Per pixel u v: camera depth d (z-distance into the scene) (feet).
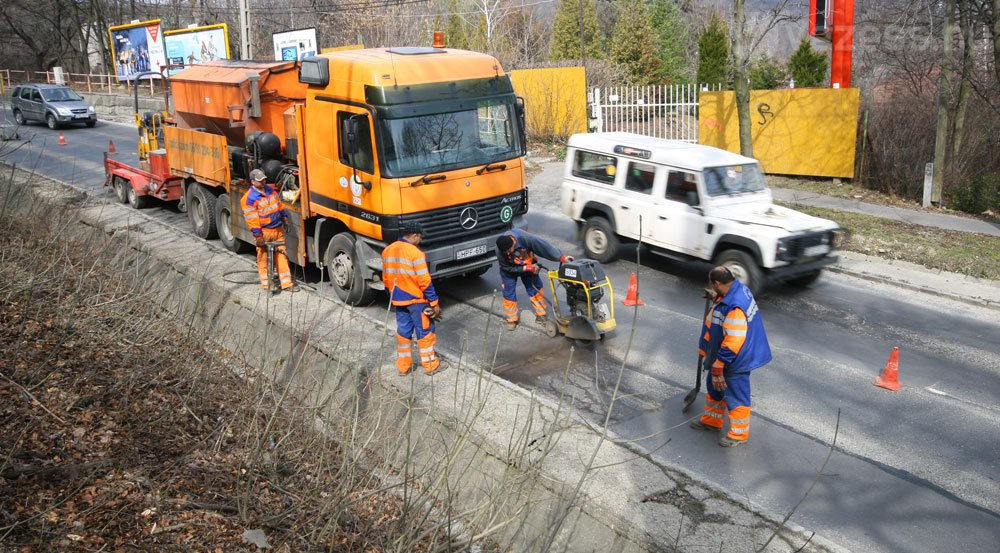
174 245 40.96
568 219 50.37
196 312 28.43
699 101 67.31
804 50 89.45
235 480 17.58
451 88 31.22
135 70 127.24
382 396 21.35
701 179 34.78
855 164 59.52
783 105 61.52
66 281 28.35
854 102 58.18
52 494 15.47
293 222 35.12
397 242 24.58
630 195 38.01
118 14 163.53
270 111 37.93
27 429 17.70
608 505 17.97
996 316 32.58
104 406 19.92
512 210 33.60
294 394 22.91
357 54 31.58
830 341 29.63
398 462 19.86
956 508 18.79
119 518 15.10
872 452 21.39
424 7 147.02
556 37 131.85
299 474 18.28
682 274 38.14
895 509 18.72
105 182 53.26
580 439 21.21
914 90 56.85
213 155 39.17
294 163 36.06
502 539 17.34
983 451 21.43
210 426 20.11
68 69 173.06
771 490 19.48
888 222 47.57
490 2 152.15
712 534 16.98
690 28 158.40
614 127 74.74
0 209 34.14
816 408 24.04
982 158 55.26
